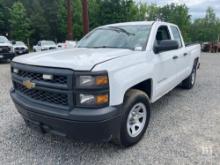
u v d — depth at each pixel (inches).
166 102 215.3
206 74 372.5
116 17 1214.9
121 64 118.0
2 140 141.1
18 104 126.8
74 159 121.3
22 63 123.3
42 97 116.2
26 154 126.0
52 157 123.2
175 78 193.2
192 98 228.5
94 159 121.0
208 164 115.5
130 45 154.0
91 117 102.9
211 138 142.2
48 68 110.5
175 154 124.5
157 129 154.9
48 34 1907.0
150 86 146.7
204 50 1243.2
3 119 172.7
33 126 124.7
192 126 160.1
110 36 170.6
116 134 118.6
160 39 174.2
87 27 440.8
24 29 1765.5
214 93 247.9
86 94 104.0
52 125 113.3
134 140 131.8
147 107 138.9
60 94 109.0
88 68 103.7
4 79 325.1
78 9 1581.0
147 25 169.8
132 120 129.7
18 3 1780.3
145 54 142.1
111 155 124.4
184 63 217.3
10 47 524.7
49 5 1895.9
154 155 123.8
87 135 108.7
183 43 221.3
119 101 113.1
